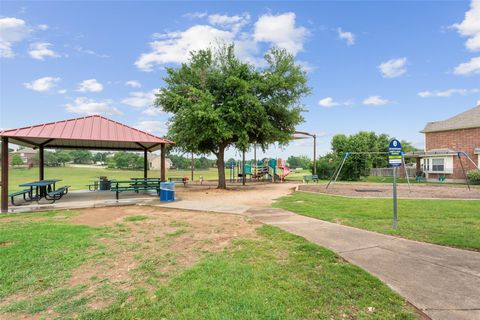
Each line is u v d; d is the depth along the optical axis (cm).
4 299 325
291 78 1664
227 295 320
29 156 8088
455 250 474
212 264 416
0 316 288
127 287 353
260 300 307
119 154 6644
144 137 1252
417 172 2773
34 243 536
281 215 818
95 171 5291
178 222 739
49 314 290
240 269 395
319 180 2759
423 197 1234
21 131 1005
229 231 633
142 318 281
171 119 1678
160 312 289
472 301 297
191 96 1537
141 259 453
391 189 1686
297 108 1742
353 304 298
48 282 368
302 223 702
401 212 837
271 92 1683
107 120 1266
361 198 1198
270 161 2848
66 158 8856
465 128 2400
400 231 605
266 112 1670
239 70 1596
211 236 592
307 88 1725
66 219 796
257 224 699
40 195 1241
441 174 2553
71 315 288
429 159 2652
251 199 1230
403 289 326
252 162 3158
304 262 420
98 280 374
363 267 395
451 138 2520
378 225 668
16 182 2442
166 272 399
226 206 1005
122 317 283
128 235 605
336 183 2280
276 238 559
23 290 346
